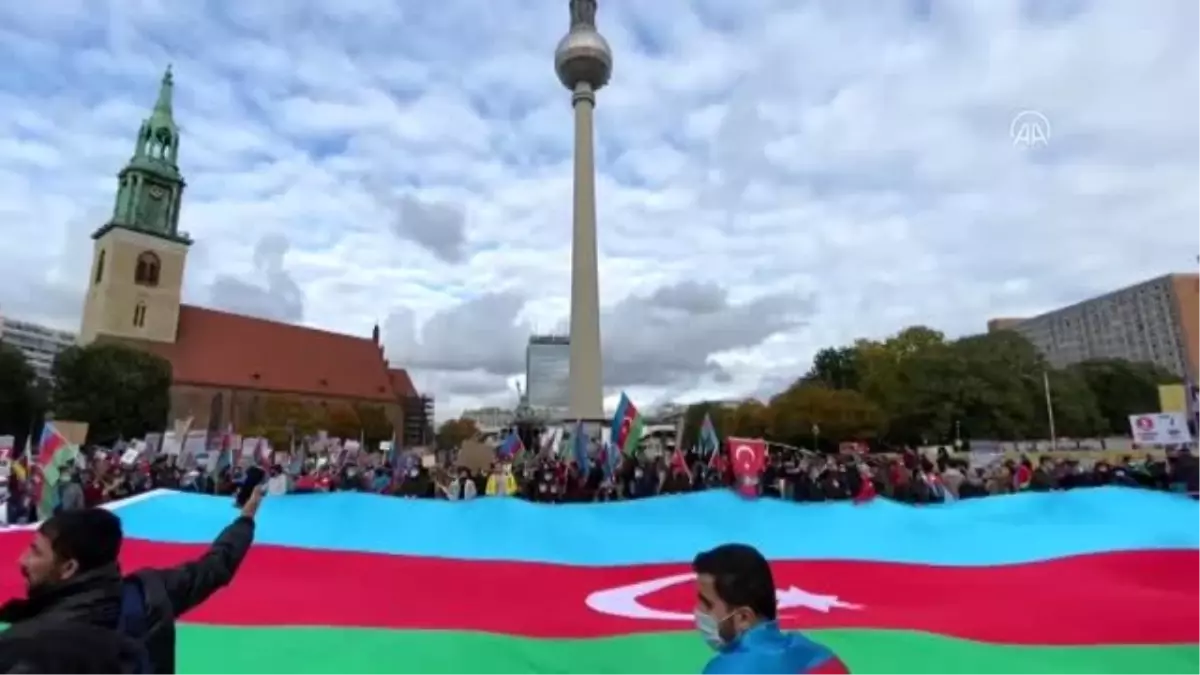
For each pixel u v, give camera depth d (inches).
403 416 4958.2
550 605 303.0
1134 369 3577.8
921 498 812.6
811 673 95.0
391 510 438.0
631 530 426.6
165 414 2940.5
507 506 444.1
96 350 2805.1
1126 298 4697.3
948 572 368.5
